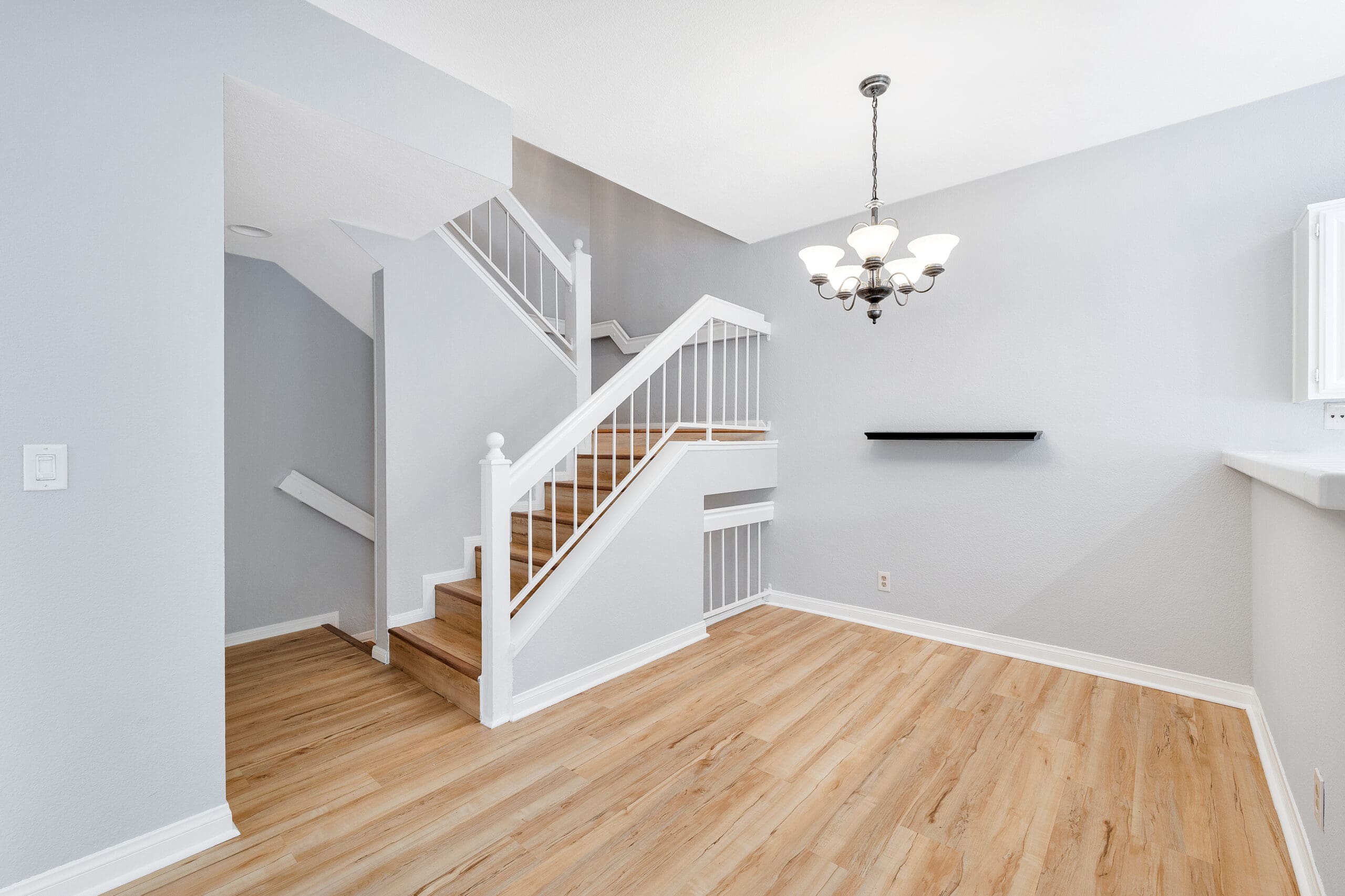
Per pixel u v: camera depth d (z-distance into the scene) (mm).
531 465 2426
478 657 2539
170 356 1555
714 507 4219
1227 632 2488
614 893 1451
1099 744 2152
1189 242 2551
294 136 1974
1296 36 1979
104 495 1455
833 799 1827
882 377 3482
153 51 1521
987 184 3092
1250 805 1786
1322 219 2090
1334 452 2266
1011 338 3025
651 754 2080
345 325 3789
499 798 1829
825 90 2303
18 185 1335
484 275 3295
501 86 2262
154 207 1525
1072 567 2865
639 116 2482
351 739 2182
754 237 3986
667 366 4582
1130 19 1896
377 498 2984
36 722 1373
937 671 2834
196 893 1447
